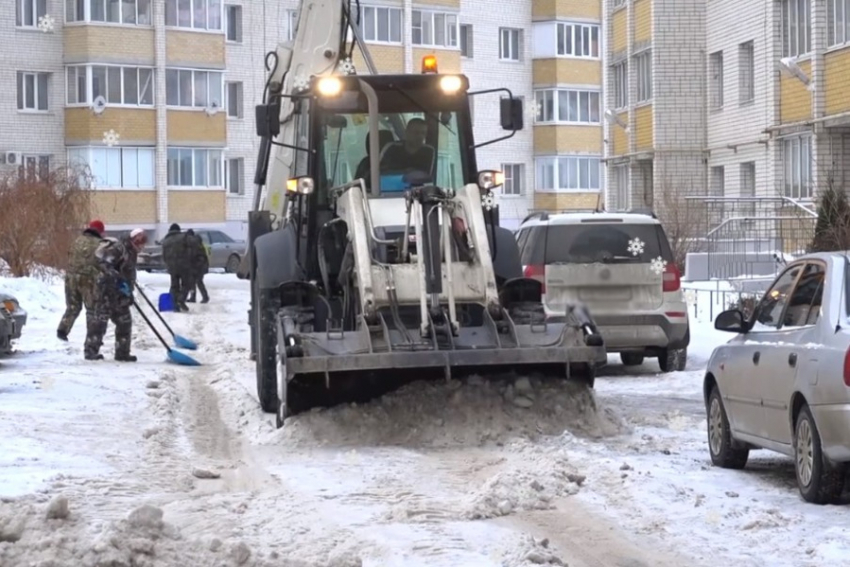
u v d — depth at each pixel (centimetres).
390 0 6334
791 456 1059
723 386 1187
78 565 768
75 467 1153
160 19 5981
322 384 1339
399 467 1175
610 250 1888
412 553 848
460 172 1488
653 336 1880
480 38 6650
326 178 1476
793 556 847
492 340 1302
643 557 848
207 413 1546
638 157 4419
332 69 1809
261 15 6394
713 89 4184
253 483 1114
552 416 1336
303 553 845
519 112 1501
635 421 1461
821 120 3350
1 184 3747
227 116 6300
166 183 6022
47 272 3694
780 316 1123
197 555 795
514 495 1005
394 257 1361
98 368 1955
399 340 1291
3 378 1770
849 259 1056
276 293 1491
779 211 3559
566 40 6762
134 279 2262
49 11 5822
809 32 3469
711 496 1042
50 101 5844
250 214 1836
